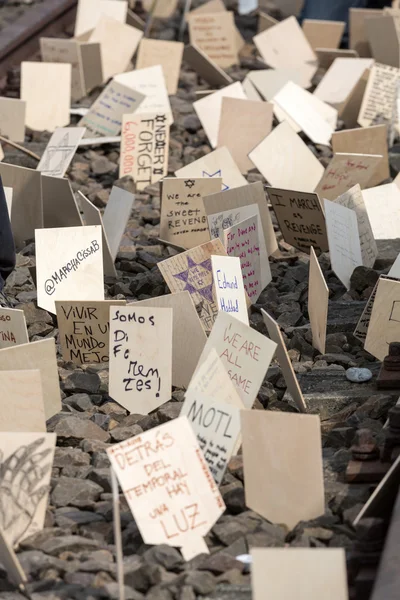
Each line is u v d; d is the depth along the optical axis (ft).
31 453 12.62
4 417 14.01
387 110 32.96
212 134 31.50
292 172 26.89
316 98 32.60
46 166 27.89
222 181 24.27
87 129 31.73
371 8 45.88
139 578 11.55
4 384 13.97
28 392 14.10
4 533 11.48
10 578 11.89
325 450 14.83
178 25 48.14
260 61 41.39
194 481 12.34
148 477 12.13
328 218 20.65
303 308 20.57
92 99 36.60
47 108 33.37
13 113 31.07
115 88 31.86
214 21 41.57
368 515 11.84
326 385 16.70
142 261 23.15
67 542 12.39
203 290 17.94
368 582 11.19
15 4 46.68
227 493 13.28
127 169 28.50
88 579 11.68
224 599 11.25
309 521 12.55
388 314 16.87
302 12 47.34
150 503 12.09
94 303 17.28
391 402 15.76
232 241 19.76
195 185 23.44
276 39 41.19
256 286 20.38
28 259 22.85
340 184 25.00
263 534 12.34
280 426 12.64
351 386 16.62
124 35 38.70
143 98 31.55
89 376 17.24
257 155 26.73
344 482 13.48
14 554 11.44
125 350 16.12
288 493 12.73
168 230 23.88
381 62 38.88
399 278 17.48
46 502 12.69
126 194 22.41
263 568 10.20
